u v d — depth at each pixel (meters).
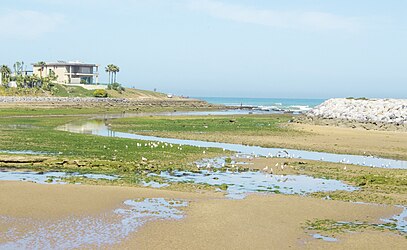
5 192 27.81
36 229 21.67
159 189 30.81
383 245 20.72
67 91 180.12
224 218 24.36
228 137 66.31
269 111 155.25
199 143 59.56
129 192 29.34
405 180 36.16
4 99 137.62
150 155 45.41
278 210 26.23
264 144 59.16
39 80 178.25
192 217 24.39
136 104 161.00
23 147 47.81
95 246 19.70
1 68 173.25
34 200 26.39
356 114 112.44
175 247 19.94
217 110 156.38
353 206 27.64
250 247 20.20
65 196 27.58
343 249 20.16
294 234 22.06
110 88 197.75
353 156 51.03
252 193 30.66
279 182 34.78
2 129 67.19
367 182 35.22
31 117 94.62
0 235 20.64
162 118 101.81
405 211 26.83
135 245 20.00
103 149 48.09
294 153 52.19
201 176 36.31
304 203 27.98
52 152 45.03
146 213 24.91
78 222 22.97
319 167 41.94
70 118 96.56
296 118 110.19
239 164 42.31
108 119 96.62
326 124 91.56
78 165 38.59
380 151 54.59
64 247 19.45
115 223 23.00
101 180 33.28
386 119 103.81
